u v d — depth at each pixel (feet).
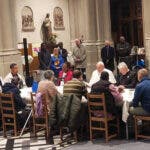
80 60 42.63
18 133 25.71
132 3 53.16
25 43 33.37
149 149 20.56
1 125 27.17
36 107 23.91
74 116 21.83
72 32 52.54
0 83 28.02
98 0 48.57
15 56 36.94
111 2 54.65
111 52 43.47
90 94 22.15
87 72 48.67
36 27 47.98
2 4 36.06
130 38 54.03
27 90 27.81
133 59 42.50
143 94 21.52
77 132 23.50
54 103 22.22
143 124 23.81
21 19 45.98
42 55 39.17
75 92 22.20
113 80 26.96
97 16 48.75
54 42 47.70
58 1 51.03
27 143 23.54
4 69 35.88
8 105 24.75
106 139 22.20
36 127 25.17
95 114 22.33
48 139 23.85
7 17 36.40
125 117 22.24
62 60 39.29
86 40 49.44
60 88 26.63
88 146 21.90
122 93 23.91
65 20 52.13
